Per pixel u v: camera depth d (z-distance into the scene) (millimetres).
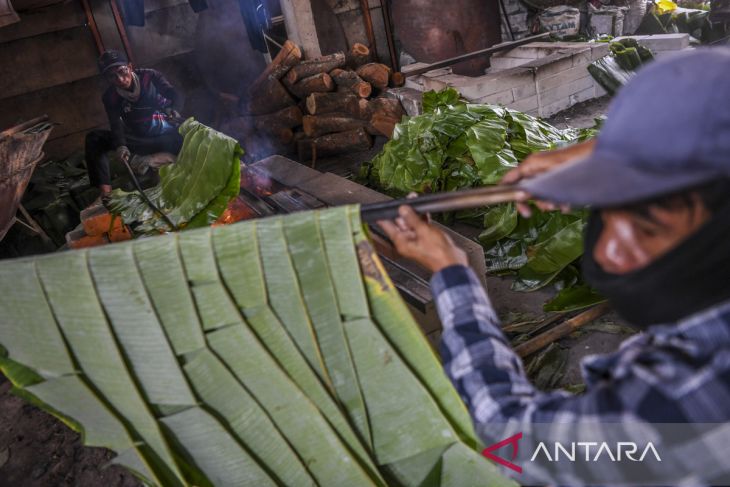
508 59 7703
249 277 1365
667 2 8914
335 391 1488
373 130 6906
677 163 732
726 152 713
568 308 3174
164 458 1504
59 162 7238
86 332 1364
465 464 1554
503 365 1029
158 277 1329
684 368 758
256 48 7582
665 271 771
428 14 7699
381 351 1436
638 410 771
